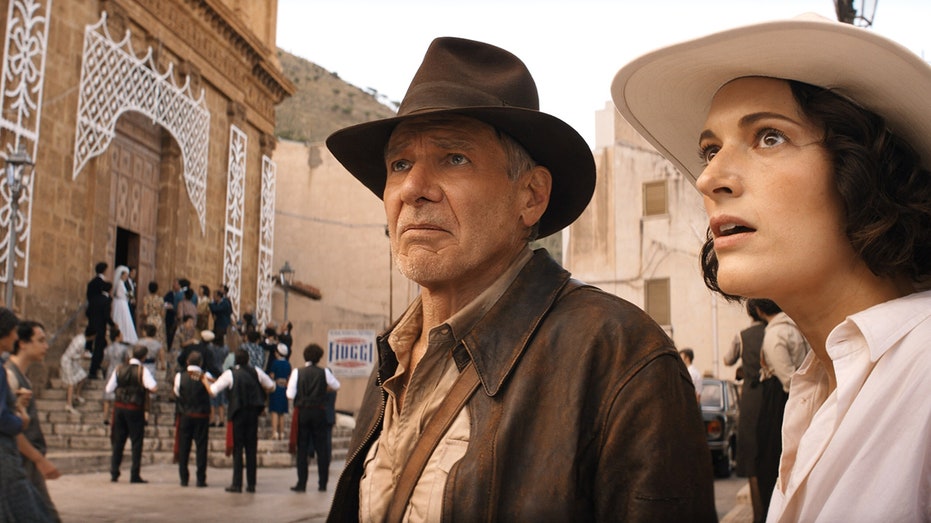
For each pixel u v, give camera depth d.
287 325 20.58
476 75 1.78
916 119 1.19
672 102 1.50
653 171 23.92
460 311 1.71
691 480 1.48
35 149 13.91
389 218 1.82
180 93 18.73
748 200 1.20
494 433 1.52
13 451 4.07
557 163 1.90
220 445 13.27
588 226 24.38
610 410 1.50
